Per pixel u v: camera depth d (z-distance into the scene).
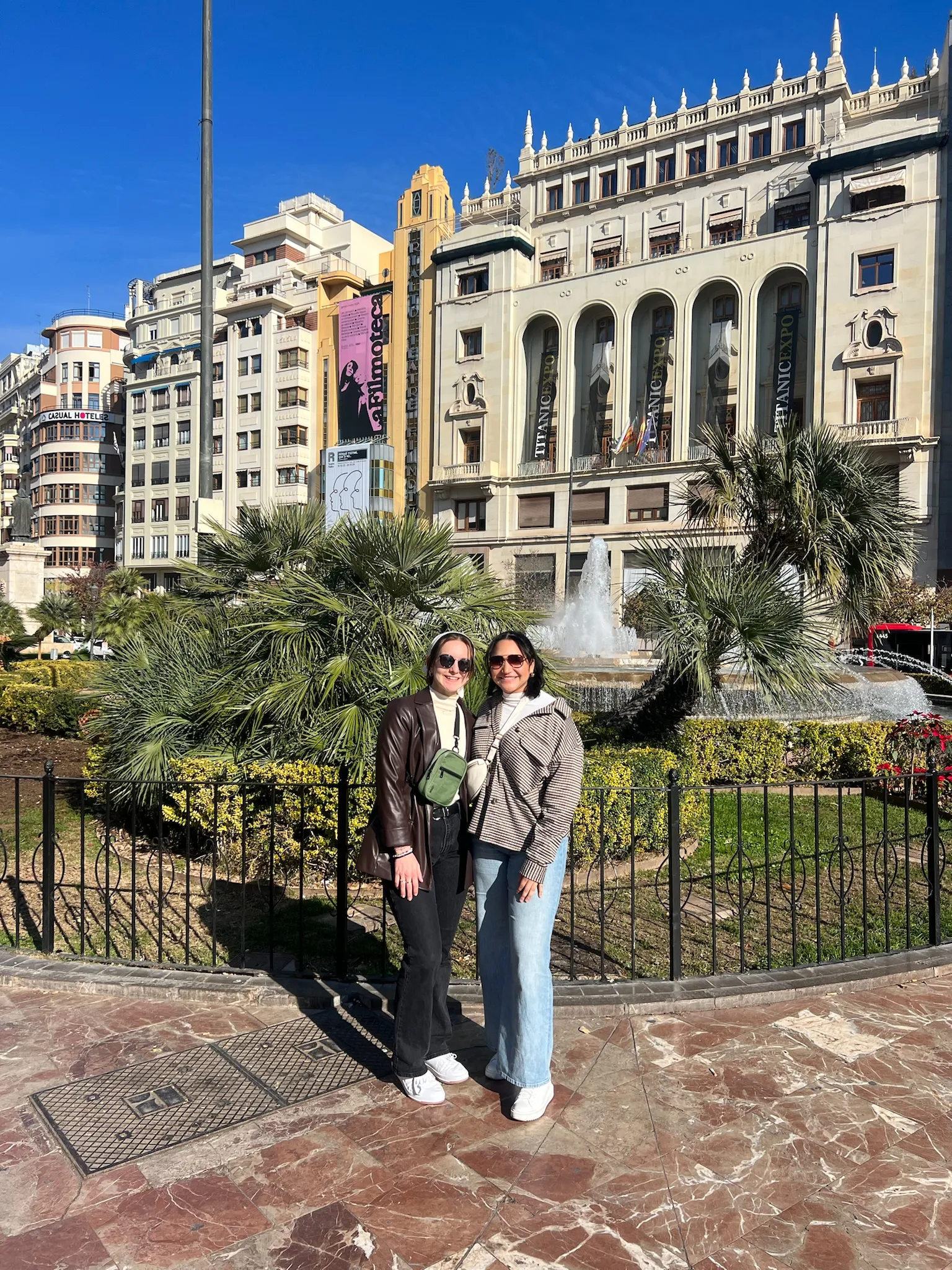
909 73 36.91
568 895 5.65
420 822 3.05
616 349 41.62
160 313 62.84
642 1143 2.80
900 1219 2.43
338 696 6.36
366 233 59.22
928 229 33.22
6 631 27.50
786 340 37.59
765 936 4.87
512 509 44.91
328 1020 3.73
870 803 8.54
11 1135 2.83
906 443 33.09
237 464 56.69
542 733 3.02
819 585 8.07
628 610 7.93
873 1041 3.55
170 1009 3.84
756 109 38.72
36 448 76.19
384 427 50.66
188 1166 2.66
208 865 6.25
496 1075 3.19
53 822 4.40
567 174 44.81
